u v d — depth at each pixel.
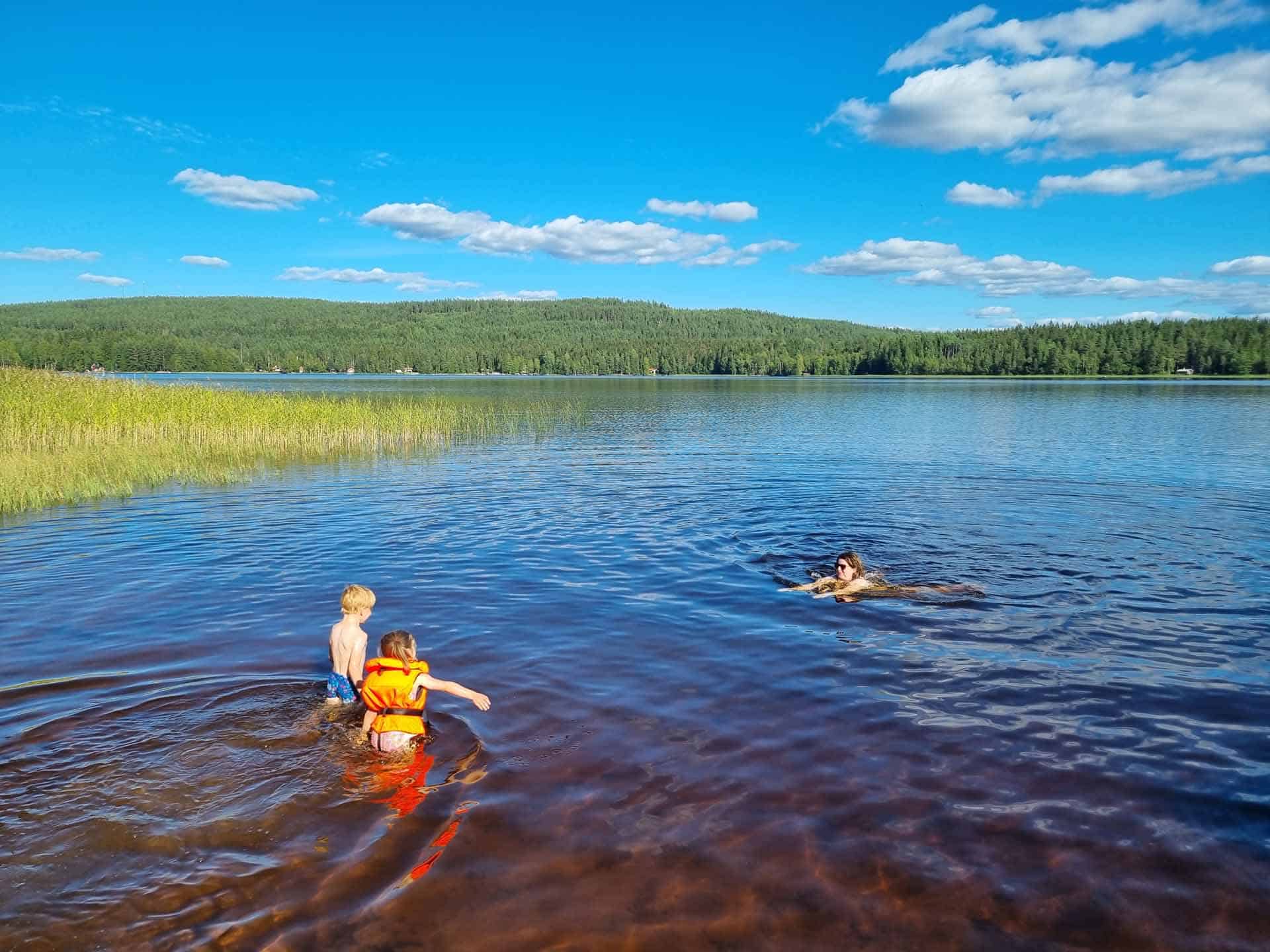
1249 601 9.39
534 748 5.87
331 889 4.33
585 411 48.78
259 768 5.54
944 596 9.60
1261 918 4.16
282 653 7.61
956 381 122.00
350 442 26.95
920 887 4.39
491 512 14.98
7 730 5.98
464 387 97.12
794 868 4.54
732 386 104.38
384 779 5.43
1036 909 4.22
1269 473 19.95
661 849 4.70
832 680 7.13
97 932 3.97
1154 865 4.59
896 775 5.53
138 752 5.71
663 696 6.77
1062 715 6.46
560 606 9.20
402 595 9.56
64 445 21.98
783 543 12.34
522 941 3.97
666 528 13.48
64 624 8.36
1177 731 6.20
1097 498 16.33
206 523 13.90
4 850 4.57
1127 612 9.02
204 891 4.30
